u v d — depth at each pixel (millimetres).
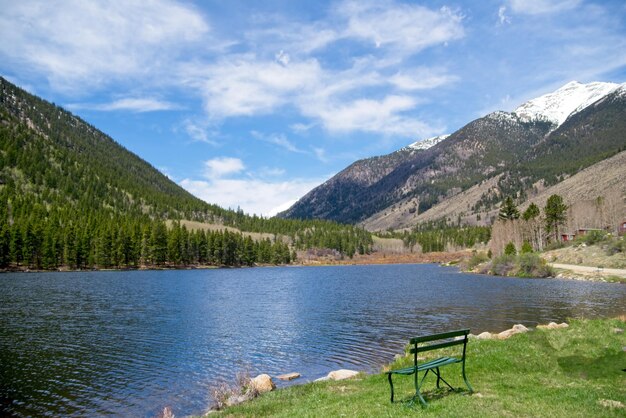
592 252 111062
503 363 17922
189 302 61938
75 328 40844
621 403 12086
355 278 115688
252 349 32125
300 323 43219
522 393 13547
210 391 21234
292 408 15078
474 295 63938
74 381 24625
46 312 51031
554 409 11742
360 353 30359
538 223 148750
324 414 12953
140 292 76125
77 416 19516
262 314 49906
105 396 22094
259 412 15500
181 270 168250
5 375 25734
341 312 50594
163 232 180750
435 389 14922
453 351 21812
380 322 43000
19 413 19906
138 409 20250
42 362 28672
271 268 196875
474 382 15555
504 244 145250
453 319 43188
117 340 35531
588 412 11430
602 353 18391
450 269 153250
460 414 11484
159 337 36688
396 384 16781
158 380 24703
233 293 75500
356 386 17875
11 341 35125
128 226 183750
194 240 193500
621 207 158625
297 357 29594
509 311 47000
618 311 44750
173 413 19641
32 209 191125
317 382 19875
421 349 13094
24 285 87750
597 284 75375
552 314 44375
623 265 95812
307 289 83062
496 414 11352
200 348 32562
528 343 21219
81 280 103750
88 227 168750
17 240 142500
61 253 153125
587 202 171875
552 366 17406
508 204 163375
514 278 97000
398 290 76938
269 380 21016
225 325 42469
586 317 41281
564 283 79000
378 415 12141
